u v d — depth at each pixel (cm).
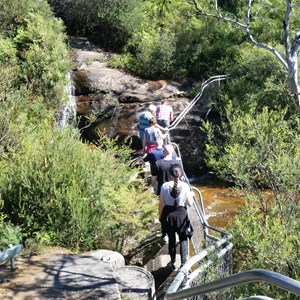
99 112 1382
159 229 751
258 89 1413
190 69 1573
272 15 1619
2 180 719
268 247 634
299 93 809
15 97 1013
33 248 654
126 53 1586
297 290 222
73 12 1611
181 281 448
